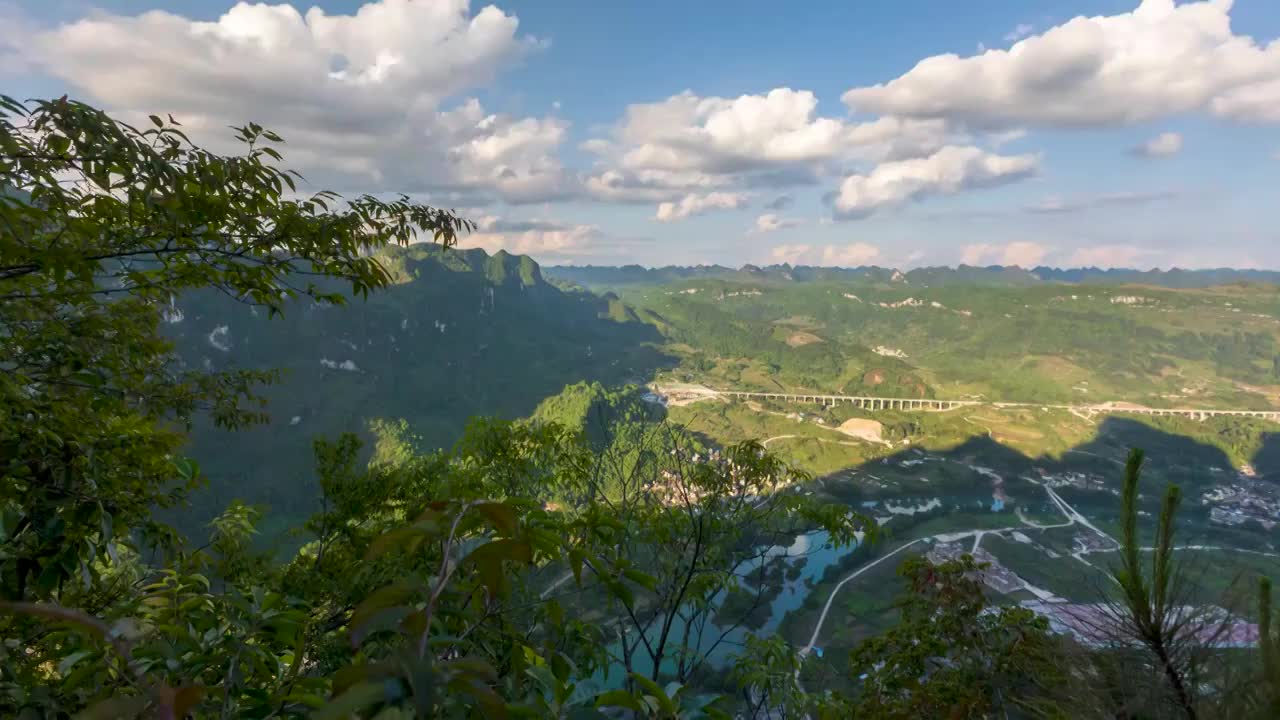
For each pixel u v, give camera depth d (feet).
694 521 18.95
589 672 10.91
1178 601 6.38
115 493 10.77
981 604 21.93
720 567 19.65
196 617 6.22
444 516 3.15
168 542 11.78
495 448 21.42
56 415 11.21
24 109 8.82
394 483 20.06
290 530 19.38
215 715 5.16
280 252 13.33
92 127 9.15
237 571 16.44
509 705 4.16
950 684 19.62
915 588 24.45
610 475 21.43
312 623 11.64
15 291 11.76
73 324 13.17
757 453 20.88
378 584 14.23
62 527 8.20
